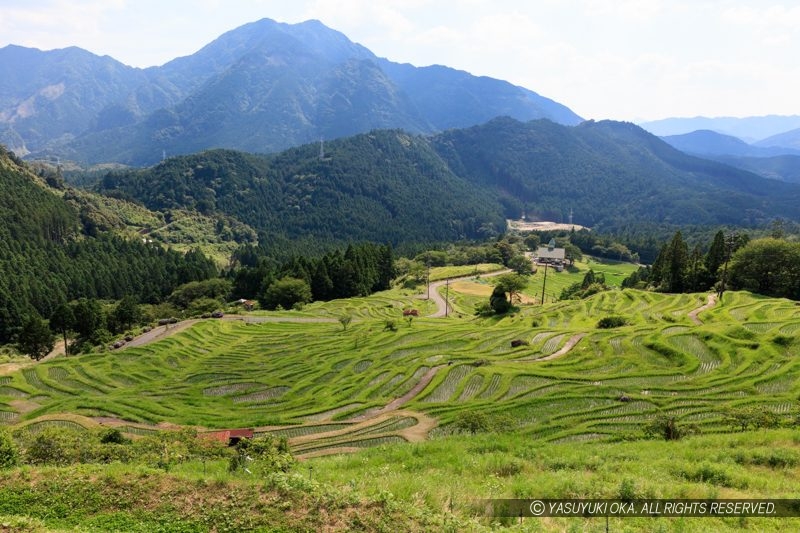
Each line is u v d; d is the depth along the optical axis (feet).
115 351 309.83
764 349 194.08
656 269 471.62
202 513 60.49
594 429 143.95
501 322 354.95
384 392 214.48
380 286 638.53
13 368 270.67
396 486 67.10
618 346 228.63
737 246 415.03
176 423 192.85
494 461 86.84
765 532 55.83
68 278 597.11
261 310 504.02
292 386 241.35
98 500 64.03
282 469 77.56
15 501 64.03
